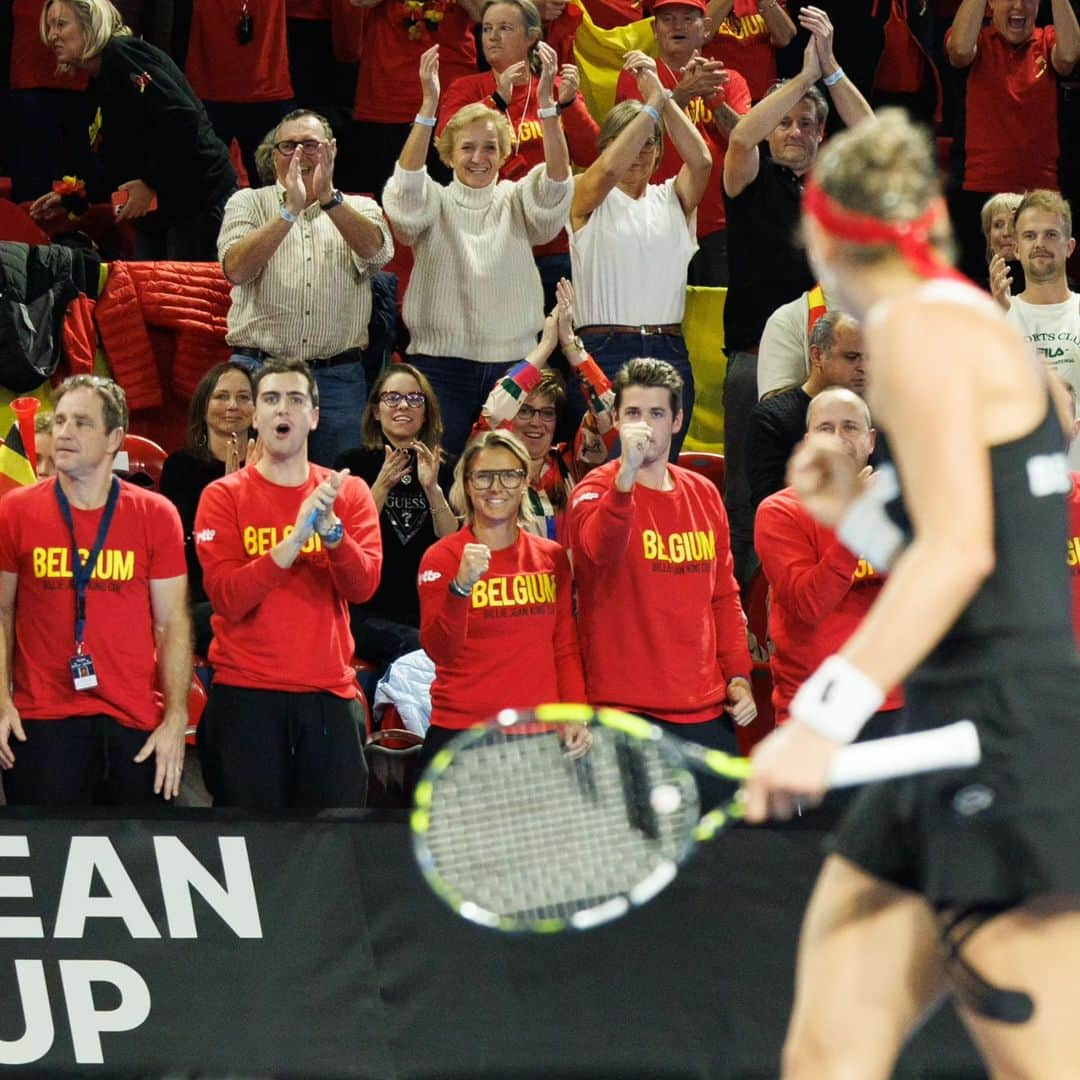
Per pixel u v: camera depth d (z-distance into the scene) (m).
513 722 10.73
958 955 10.09
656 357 30.70
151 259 34.50
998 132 37.22
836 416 21.72
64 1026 19.70
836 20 38.75
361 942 20.17
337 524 21.23
